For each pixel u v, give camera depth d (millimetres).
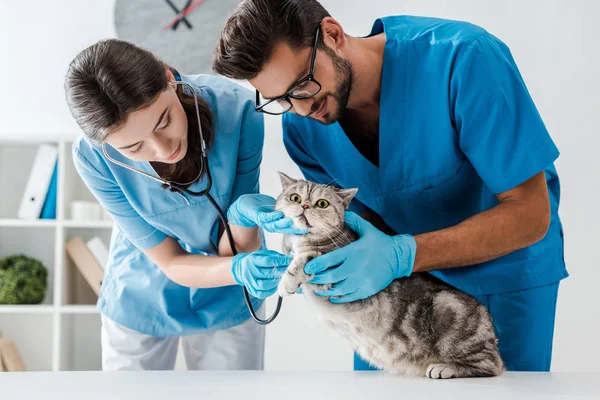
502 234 1169
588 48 2547
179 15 2654
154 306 1537
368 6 2617
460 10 2592
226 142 1354
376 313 1190
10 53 2691
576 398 897
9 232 2678
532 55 2557
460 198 1370
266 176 2582
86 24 2699
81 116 1049
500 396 914
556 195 1453
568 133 2529
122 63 1035
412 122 1299
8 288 2467
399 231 1454
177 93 1231
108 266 1609
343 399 897
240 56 1049
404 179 1363
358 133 1443
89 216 2545
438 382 1056
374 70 1297
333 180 1511
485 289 1343
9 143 2643
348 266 1132
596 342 2465
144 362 1549
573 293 2482
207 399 905
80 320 2656
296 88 1114
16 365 2455
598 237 2488
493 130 1199
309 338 2545
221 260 1354
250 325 1589
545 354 1377
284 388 994
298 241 1232
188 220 1415
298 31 1073
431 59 1255
